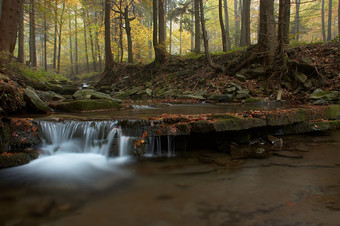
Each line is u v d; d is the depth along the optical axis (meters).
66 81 20.23
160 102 10.11
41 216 2.12
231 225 1.91
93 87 18.30
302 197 2.37
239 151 3.92
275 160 3.52
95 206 2.29
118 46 27.45
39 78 13.49
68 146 4.04
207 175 3.03
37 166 3.36
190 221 1.99
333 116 5.61
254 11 26.33
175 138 4.08
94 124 4.11
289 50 10.55
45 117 4.98
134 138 3.88
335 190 2.52
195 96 10.66
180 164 3.47
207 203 2.30
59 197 2.49
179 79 14.44
